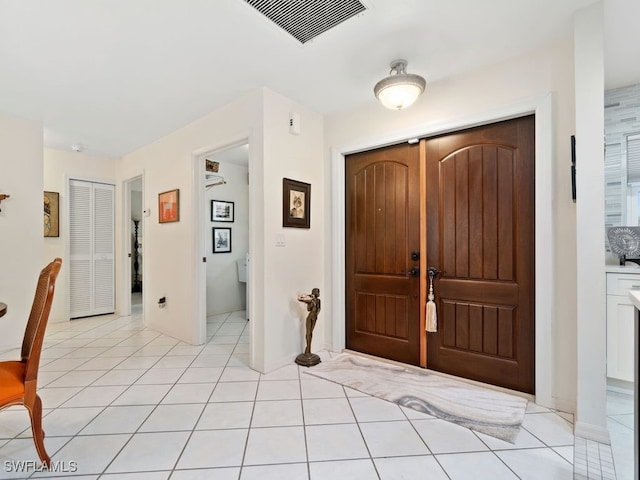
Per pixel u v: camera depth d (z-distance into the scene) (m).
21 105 2.88
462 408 1.98
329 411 1.96
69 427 1.78
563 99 1.94
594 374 1.66
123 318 4.47
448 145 2.46
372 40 1.95
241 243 5.11
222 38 1.93
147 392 2.20
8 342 3.11
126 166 4.47
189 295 3.30
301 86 2.53
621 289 2.07
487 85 2.21
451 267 2.44
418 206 2.60
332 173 3.03
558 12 1.71
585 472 1.43
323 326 3.09
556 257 1.95
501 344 2.23
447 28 1.84
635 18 1.77
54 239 4.15
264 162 2.54
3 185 3.10
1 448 1.59
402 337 2.69
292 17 1.75
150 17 1.74
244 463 1.49
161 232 3.71
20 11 1.68
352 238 3.00
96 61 2.17
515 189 2.18
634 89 2.52
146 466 1.47
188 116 3.11
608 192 2.61
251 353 2.63
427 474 1.43
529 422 1.82
